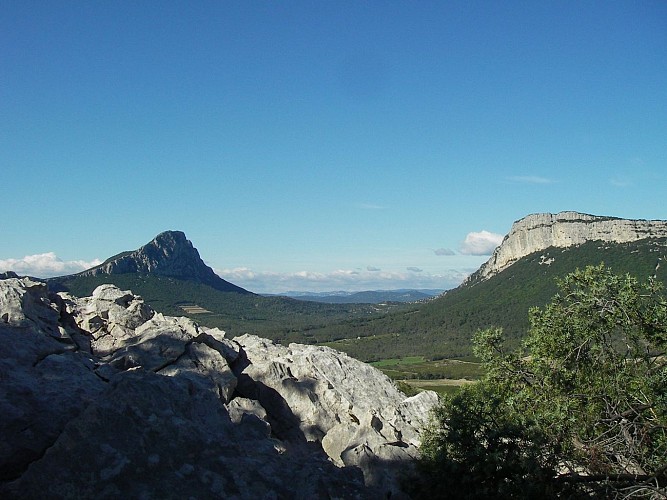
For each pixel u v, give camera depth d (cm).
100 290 2572
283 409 2042
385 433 1962
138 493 978
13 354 1558
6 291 1905
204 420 1333
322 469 1234
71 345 1948
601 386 1805
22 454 1094
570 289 2036
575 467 1733
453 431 1639
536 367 1956
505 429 1595
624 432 1636
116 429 1080
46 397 1295
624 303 1820
